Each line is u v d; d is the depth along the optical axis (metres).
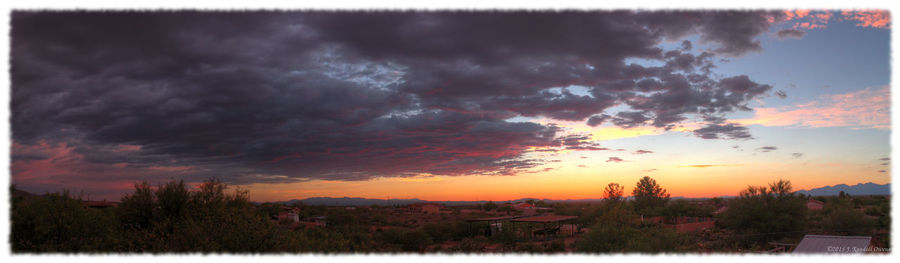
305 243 13.19
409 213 80.81
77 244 13.69
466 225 40.72
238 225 12.93
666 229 14.48
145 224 19.20
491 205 95.44
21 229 13.70
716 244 24.55
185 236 12.56
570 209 56.34
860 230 27.38
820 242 17.11
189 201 19.83
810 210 39.25
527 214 68.00
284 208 63.25
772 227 27.66
